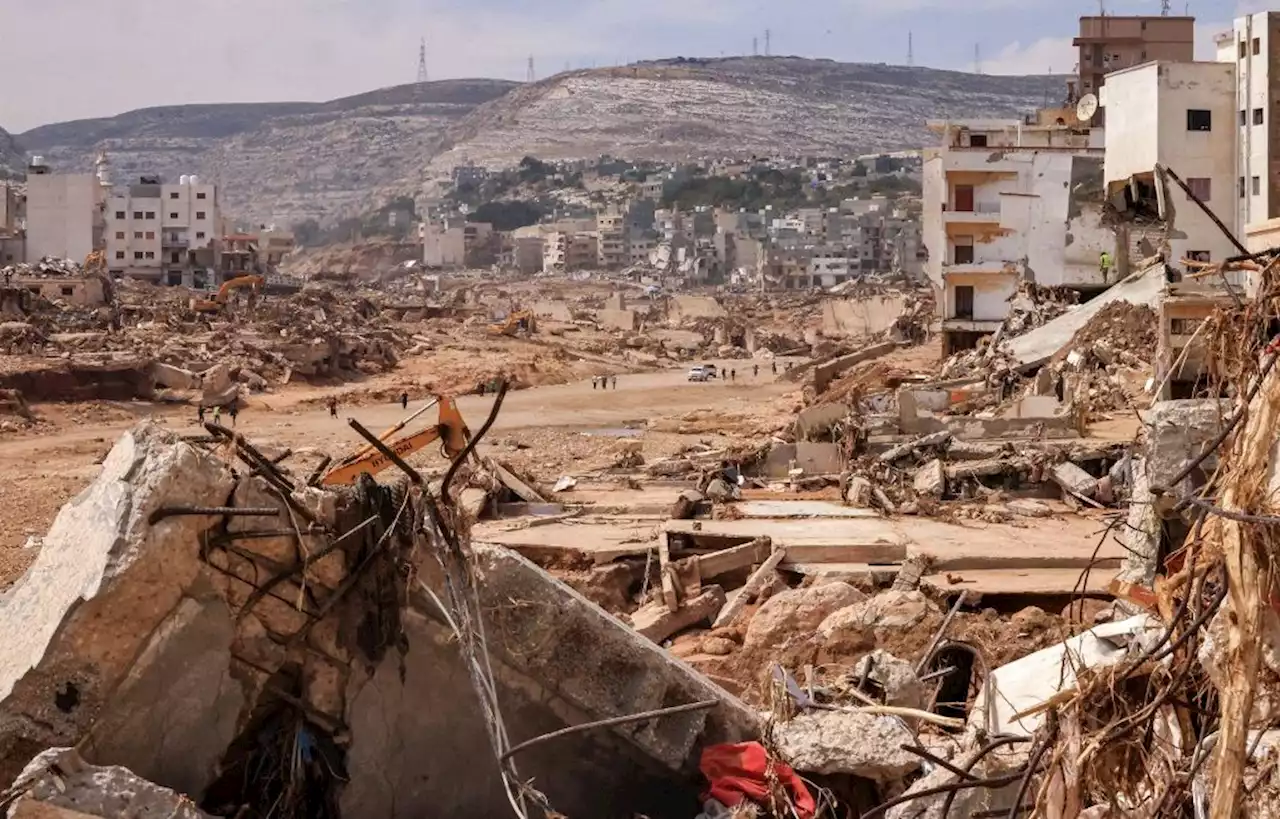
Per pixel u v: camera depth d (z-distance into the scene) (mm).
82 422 72750
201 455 9195
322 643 9648
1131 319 54812
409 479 10180
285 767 9562
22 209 194250
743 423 72125
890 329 132125
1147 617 10422
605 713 10445
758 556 27750
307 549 9484
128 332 103938
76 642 8711
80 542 9180
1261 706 8117
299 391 94062
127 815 7980
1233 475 6898
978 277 81000
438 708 10094
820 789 9953
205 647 9180
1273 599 7062
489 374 105688
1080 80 150125
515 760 10359
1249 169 66812
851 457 40531
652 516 33906
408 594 9875
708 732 10828
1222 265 8008
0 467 55312
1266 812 7375
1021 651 18969
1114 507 32750
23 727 8641
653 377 118938
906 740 10070
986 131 84250
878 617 20375
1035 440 39562
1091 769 7383
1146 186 70625
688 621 24609
